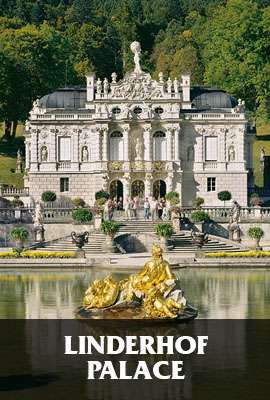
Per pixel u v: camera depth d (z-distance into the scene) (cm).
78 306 7656
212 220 14500
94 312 7175
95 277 10325
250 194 17662
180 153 17075
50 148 17062
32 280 10044
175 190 16988
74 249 13275
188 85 17425
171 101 17012
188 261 11538
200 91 17738
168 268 7250
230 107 17462
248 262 11519
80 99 17362
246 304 8125
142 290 7212
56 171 17012
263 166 19300
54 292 8969
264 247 13975
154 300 7088
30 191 17062
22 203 16025
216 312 7694
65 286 9456
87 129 17050
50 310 7844
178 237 13675
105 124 16875
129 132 16975
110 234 13288
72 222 14388
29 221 14425
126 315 7075
